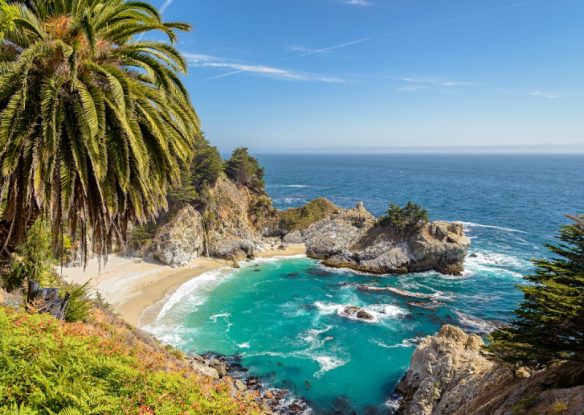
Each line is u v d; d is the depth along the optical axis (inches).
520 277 2564.0
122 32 466.3
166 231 2664.9
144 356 464.4
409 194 7367.1
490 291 2326.5
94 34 390.0
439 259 2672.2
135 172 469.4
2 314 352.8
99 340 426.0
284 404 1244.5
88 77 429.4
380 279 2573.8
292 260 3024.1
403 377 1350.9
